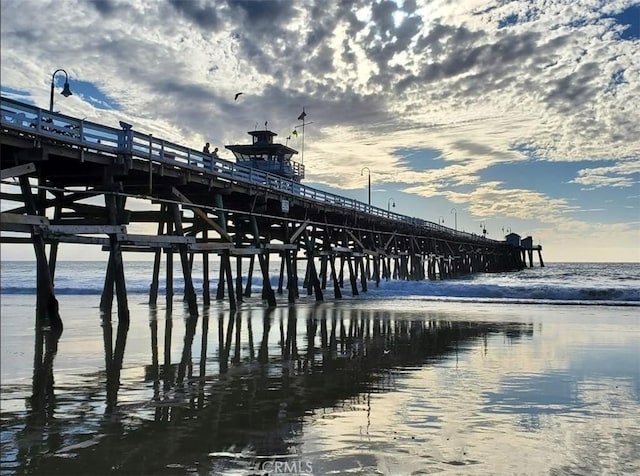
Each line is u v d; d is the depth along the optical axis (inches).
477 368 423.2
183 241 685.9
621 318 826.8
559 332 649.6
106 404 301.4
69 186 682.8
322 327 676.1
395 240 1706.4
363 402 315.6
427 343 555.2
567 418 287.3
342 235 1294.3
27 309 824.9
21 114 472.7
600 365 438.3
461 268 2906.0
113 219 586.2
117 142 579.8
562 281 2240.4
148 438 246.5
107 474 207.0
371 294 1353.3
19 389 331.3
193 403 308.0
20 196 624.7
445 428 268.2
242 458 225.0
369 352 495.5
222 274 1143.0
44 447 233.6
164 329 615.5
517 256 4795.8
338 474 210.2
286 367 420.2
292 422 274.4
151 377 371.9
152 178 676.7
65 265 5334.6
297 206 1059.3
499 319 798.5
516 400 323.3
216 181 765.3
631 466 221.0
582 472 214.5
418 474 211.5
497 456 230.8
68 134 521.3
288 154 1448.1
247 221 1001.5
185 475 207.3
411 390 346.9
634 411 301.0
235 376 384.2
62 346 482.0
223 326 661.9
